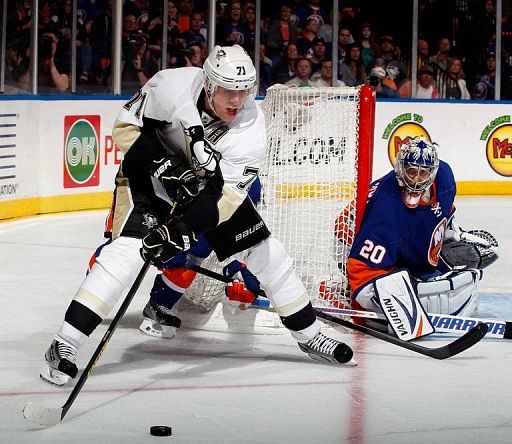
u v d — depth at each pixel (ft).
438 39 59.52
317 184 26.55
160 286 23.17
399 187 24.38
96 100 47.52
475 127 56.44
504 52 60.44
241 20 56.75
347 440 16.47
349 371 21.04
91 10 51.60
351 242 25.44
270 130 27.07
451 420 17.74
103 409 17.97
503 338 24.02
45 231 40.93
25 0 48.60
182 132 19.88
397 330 23.27
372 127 25.76
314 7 57.47
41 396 18.66
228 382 19.99
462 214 48.19
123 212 19.95
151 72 54.44
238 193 20.07
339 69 58.95
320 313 22.86
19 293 28.58
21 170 44.39
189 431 16.80
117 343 22.93
